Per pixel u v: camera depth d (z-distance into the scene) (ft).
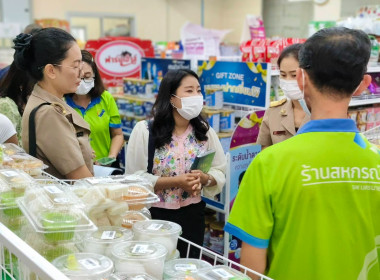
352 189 4.13
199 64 14.58
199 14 43.98
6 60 27.68
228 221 4.49
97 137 12.27
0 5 33.06
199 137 8.65
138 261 3.82
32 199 4.33
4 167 5.39
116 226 4.62
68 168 6.05
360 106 15.51
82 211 4.24
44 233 3.91
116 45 18.44
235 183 10.25
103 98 12.54
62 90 6.31
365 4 31.76
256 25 26.53
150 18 41.34
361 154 4.20
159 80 15.72
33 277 3.41
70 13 36.78
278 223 4.28
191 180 7.93
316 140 4.19
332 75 4.00
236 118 14.40
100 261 3.74
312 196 4.10
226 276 3.77
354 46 3.93
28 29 14.40
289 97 9.13
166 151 8.42
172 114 8.45
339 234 4.13
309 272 4.20
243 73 13.10
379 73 15.21
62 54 6.05
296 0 37.37
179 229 4.52
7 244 3.51
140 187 4.98
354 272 4.21
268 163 4.27
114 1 39.11
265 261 4.44
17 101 9.09
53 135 6.00
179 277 3.78
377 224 4.27
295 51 9.04
